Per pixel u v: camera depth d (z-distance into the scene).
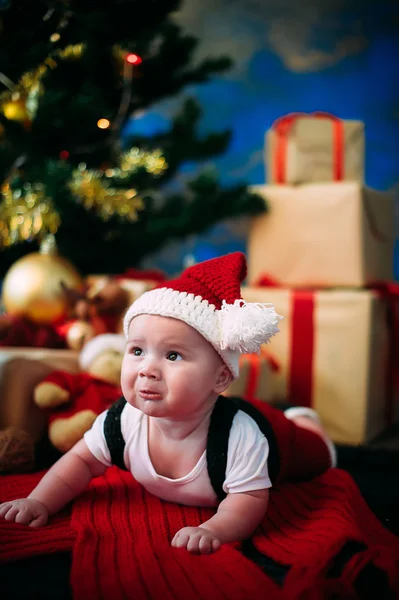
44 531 0.92
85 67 1.92
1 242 2.08
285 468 1.16
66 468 1.04
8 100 1.80
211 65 2.25
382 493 1.27
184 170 3.43
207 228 2.21
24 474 1.28
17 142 1.85
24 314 1.76
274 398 2.03
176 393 0.92
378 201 2.14
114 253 2.29
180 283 0.98
